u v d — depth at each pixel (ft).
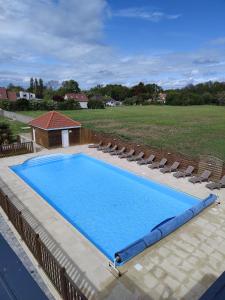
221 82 428.56
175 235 34.19
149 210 46.85
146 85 492.13
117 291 25.23
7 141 84.23
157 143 102.27
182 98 346.54
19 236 34.37
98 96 434.71
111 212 46.16
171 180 56.29
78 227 41.45
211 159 55.21
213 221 37.68
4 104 222.69
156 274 27.32
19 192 49.75
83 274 27.63
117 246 36.45
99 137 89.10
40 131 89.51
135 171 62.80
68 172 67.10
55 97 305.12
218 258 29.73
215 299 8.46
